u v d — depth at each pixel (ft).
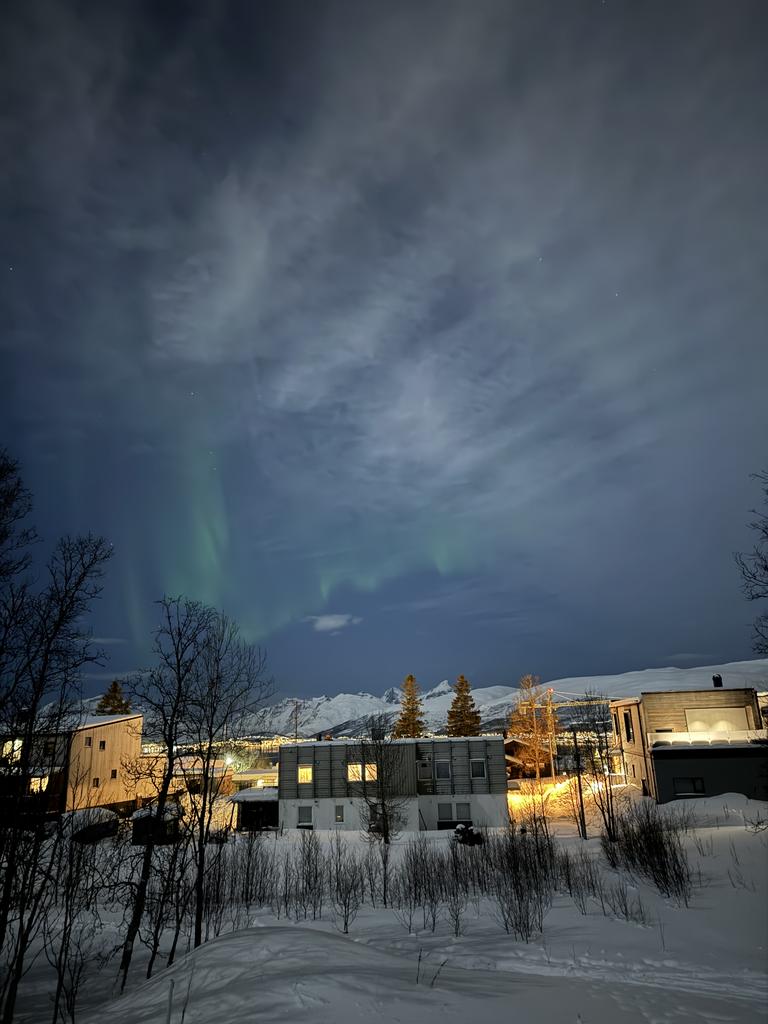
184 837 61.87
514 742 243.40
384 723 185.88
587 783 188.85
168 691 64.85
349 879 87.66
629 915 59.82
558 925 58.59
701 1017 30.32
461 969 38.55
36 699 44.04
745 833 92.73
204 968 34.68
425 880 81.87
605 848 87.56
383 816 136.46
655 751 148.87
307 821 155.02
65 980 51.65
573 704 218.38
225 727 67.26
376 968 33.99
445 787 159.12
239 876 86.89
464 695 297.53
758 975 41.52
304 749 161.27
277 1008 26.00
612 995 33.65
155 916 61.77
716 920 55.77
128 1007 33.19
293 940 37.83
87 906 50.29
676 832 93.04
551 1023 27.07
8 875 40.09
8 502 46.88
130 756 153.99
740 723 161.48
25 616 45.78
